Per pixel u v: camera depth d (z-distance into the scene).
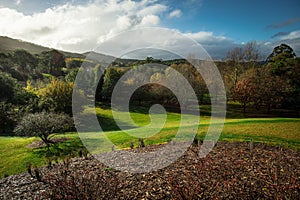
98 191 5.40
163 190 5.98
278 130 15.41
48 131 15.54
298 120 19.64
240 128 16.27
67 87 23.69
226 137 13.70
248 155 9.48
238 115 25.89
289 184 6.27
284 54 31.97
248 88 28.22
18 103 26.38
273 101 27.55
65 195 5.14
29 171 8.26
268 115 26.38
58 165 9.29
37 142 16.02
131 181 6.67
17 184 7.45
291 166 8.02
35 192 6.61
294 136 13.74
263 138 13.36
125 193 5.88
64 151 13.85
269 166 7.96
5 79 28.33
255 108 28.14
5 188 7.21
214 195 5.64
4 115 21.38
